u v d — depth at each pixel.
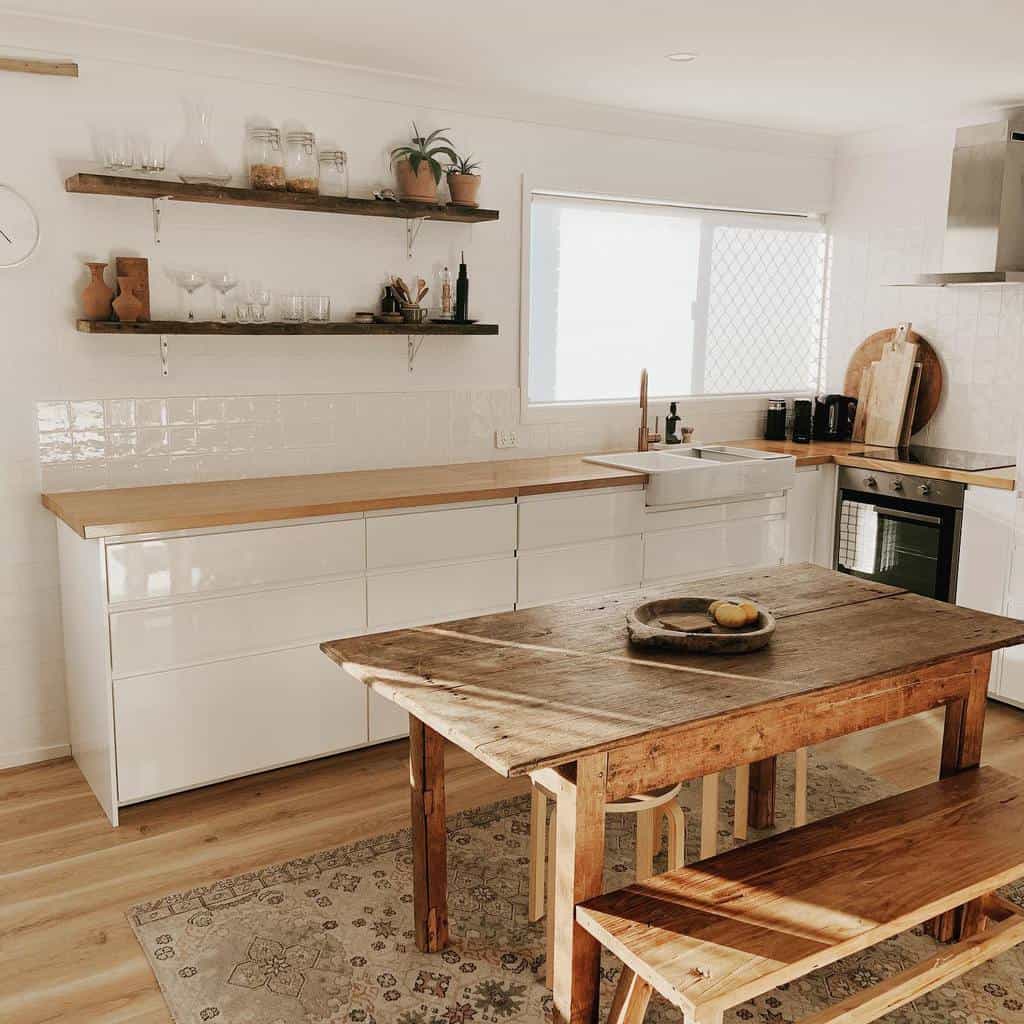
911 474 4.77
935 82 4.33
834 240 5.87
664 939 1.96
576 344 5.16
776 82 4.34
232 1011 2.48
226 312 4.05
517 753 1.92
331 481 4.14
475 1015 2.48
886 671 2.40
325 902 2.95
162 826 3.40
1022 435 4.28
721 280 5.60
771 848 2.35
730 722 2.27
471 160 4.57
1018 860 2.29
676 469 4.48
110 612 3.27
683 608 2.86
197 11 3.38
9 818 3.46
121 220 3.79
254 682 3.58
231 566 3.46
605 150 4.95
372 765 3.89
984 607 4.51
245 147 3.99
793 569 3.43
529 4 3.30
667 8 3.34
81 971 2.64
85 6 3.33
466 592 4.03
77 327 3.70
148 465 3.98
